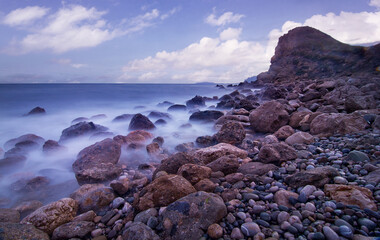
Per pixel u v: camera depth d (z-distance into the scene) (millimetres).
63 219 3672
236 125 7844
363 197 3229
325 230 2768
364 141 5473
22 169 6715
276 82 36281
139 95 33812
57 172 6355
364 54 29453
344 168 4449
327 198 3443
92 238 3398
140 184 4969
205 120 11969
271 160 5148
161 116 13703
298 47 40062
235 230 3000
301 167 4766
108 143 6723
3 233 3000
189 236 2969
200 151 5961
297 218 3045
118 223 3590
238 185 4254
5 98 26859
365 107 9109
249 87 40750
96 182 5301
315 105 11250
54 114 17547
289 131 7691
